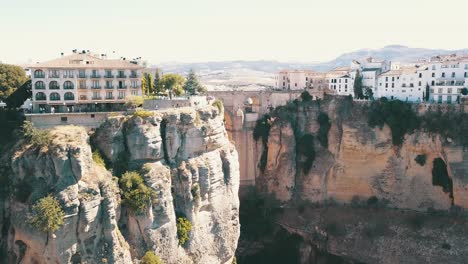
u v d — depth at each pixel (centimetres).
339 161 13075
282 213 13000
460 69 13062
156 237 7750
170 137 8438
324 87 16125
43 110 9206
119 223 7569
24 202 6988
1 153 7888
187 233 8356
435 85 13312
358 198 12850
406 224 11825
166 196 7906
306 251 12000
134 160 8000
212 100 11275
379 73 15138
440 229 11419
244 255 12144
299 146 13438
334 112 13300
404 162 12331
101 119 8750
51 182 6981
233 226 9669
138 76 9775
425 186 12094
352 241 11825
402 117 12356
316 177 13150
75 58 9575
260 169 13762
